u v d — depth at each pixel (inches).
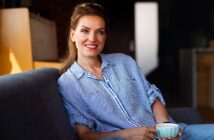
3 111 36.3
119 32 278.5
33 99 44.4
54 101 51.9
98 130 59.0
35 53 97.6
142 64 292.5
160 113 66.0
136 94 64.6
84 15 60.9
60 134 48.4
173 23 294.0
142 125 61.1
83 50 61.8
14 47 93.4
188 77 199.3
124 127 59.2
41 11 118.2
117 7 277.1
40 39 104.2
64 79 59.0
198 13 292.0
